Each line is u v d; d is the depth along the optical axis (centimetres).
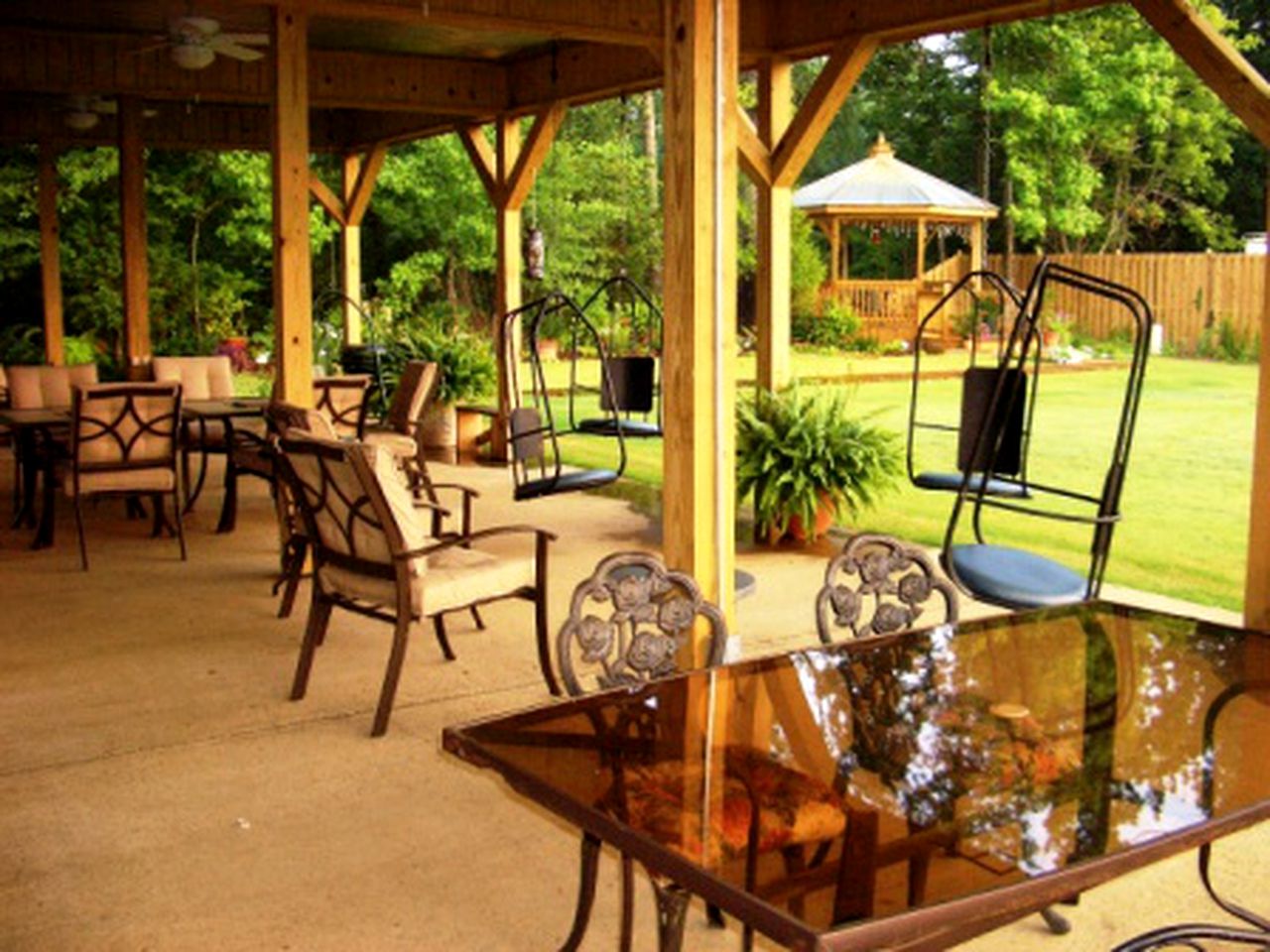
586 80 807
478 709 405
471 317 1734
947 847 175
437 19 582
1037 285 339
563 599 545
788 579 582
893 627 285
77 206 1653
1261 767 209
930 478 423
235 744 373
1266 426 444
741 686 243
